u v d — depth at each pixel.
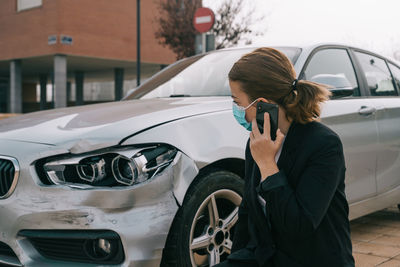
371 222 4.63
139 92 4.03
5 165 2.52
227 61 3.87
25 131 2.70
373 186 3.77
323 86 1.58
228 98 3.17
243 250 1.68
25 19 30.66
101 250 2.34
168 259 2.43
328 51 3.84
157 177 2.36
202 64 4.01
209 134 2.66
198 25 8.41
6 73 41.16
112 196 2.27
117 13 31.23
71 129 2.59
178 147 2.48
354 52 4.15
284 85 1.53
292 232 1.44
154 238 2.30
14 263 2.45
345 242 1.51
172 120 2.59
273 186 1.45
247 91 1.56
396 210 5.13
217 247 2.71
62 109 3.39
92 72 38.50
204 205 2.59
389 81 4.45
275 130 1.49
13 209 2.41
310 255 1.49
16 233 2.41
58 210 2.30
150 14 32.94
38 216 2.34
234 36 24.17
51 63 33.66
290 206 1.42
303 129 1.53
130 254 2.26
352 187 3.55
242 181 2.80
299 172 1.49
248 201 1.63
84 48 29.72
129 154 2.34
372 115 3.82
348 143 3.52
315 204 1.42
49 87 50.88
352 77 3.95
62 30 28.69
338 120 3.45
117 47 31.31
